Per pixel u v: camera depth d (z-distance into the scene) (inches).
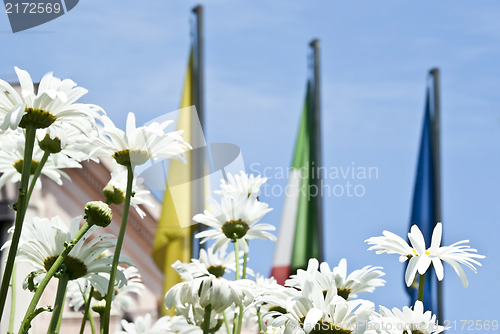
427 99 295.9
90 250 45.6
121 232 43.3
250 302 49.5
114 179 54.1
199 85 203.5
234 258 66.3
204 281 48.0
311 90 276.2
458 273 52.2
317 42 277.1
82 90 43.8
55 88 43.1
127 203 44.8
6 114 41.8
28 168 41.0
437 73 293.9
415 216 290.5
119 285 46.3
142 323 67.6
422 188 292.0
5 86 41.6
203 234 63.2
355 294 53.5
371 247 53.9
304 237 248.4
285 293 46.8
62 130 46.3
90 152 46.3
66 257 45.0
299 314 44.7
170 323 62.6
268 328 49.1
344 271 54.1
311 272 53.1
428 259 51.8
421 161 295.6
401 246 52.9
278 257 245.4
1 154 56.5
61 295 44.3
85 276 45.6
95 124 44.0
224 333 57.6
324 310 44.2
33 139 42.1
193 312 49.6
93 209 41.9
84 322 51.8
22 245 45.0
